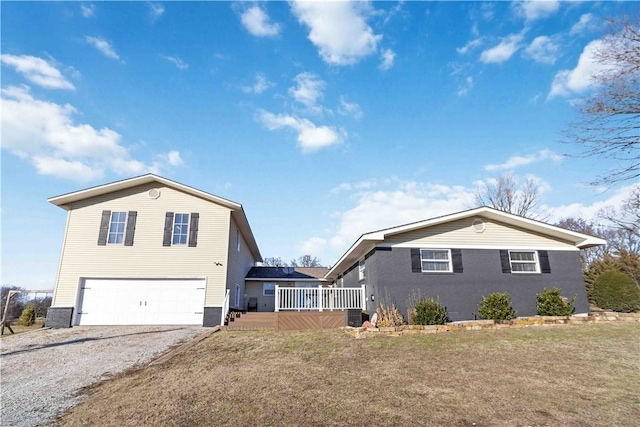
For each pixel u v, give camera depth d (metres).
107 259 15.55
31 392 6.75
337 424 4.62
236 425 4.73
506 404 5.16
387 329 10.52
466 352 8.27
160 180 16.28
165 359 8.83
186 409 5.37
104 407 5.72
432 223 13.66
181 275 15.52
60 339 12.20
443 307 13.12
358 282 16.58
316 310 14.52
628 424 4.48
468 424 4.52
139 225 15.97
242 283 22.30
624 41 10.62
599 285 15.92
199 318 15.12
